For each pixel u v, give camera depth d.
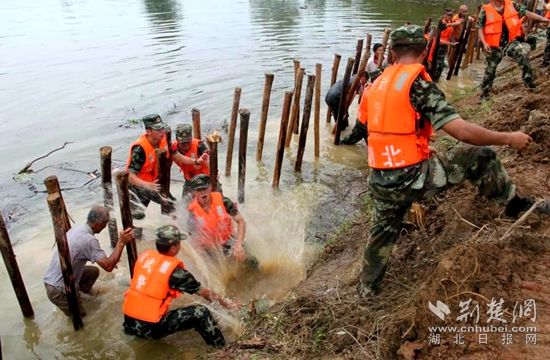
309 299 4.11
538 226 3.62
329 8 21.38
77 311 4.63
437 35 11.10
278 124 9.50
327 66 12.71
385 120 3.15
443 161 3.26
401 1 22.34
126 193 4.64
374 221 3.52
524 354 2.70
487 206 4.17
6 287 5.40
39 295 5.23
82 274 5.02
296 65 8.32
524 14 8.45
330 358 3.42
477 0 21.42
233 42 15.52
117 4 24.64
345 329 3.59
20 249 6.02
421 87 3.02
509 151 5.30
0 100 10.84
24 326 4.81
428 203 4.77
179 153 6.21
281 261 5.52
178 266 4.35
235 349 3.93
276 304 4.51
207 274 5.34
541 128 4.98
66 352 4.48
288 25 18.03
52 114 10.06
